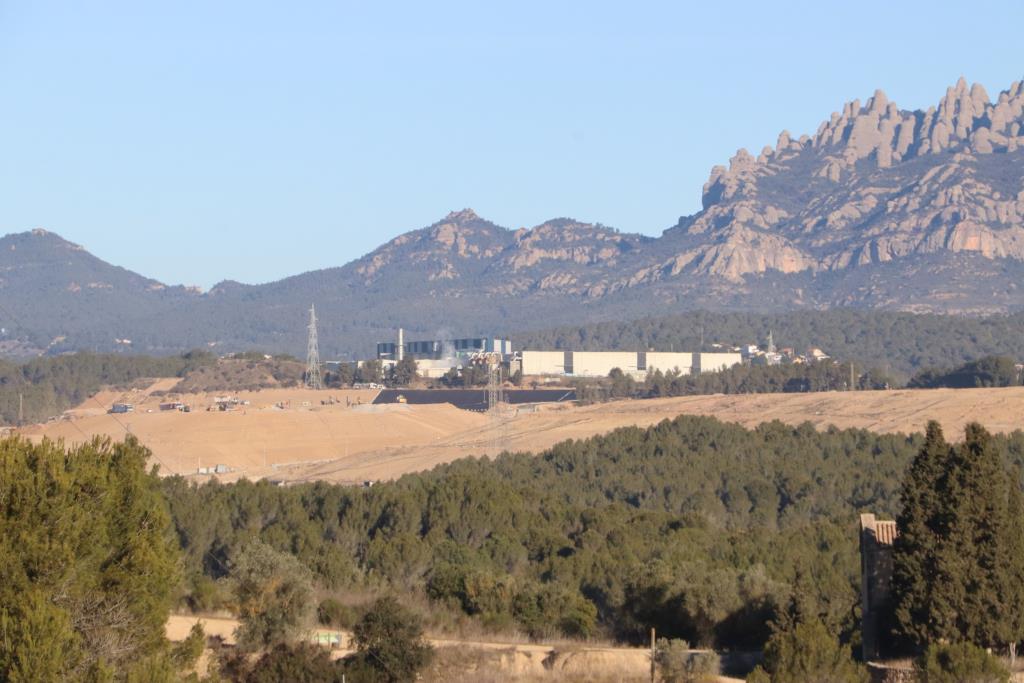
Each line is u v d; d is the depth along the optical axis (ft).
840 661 248.32
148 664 175.52
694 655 270.67
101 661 164.45
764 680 242.99
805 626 254.68
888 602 271.28
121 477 196.34
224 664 249.96
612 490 571.69
